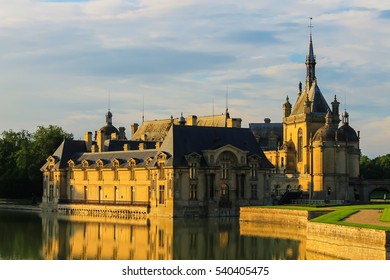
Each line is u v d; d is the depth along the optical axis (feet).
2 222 637.30
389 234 351.67
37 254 412.36
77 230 551.18
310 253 403.34
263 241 463.01
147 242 466.70
